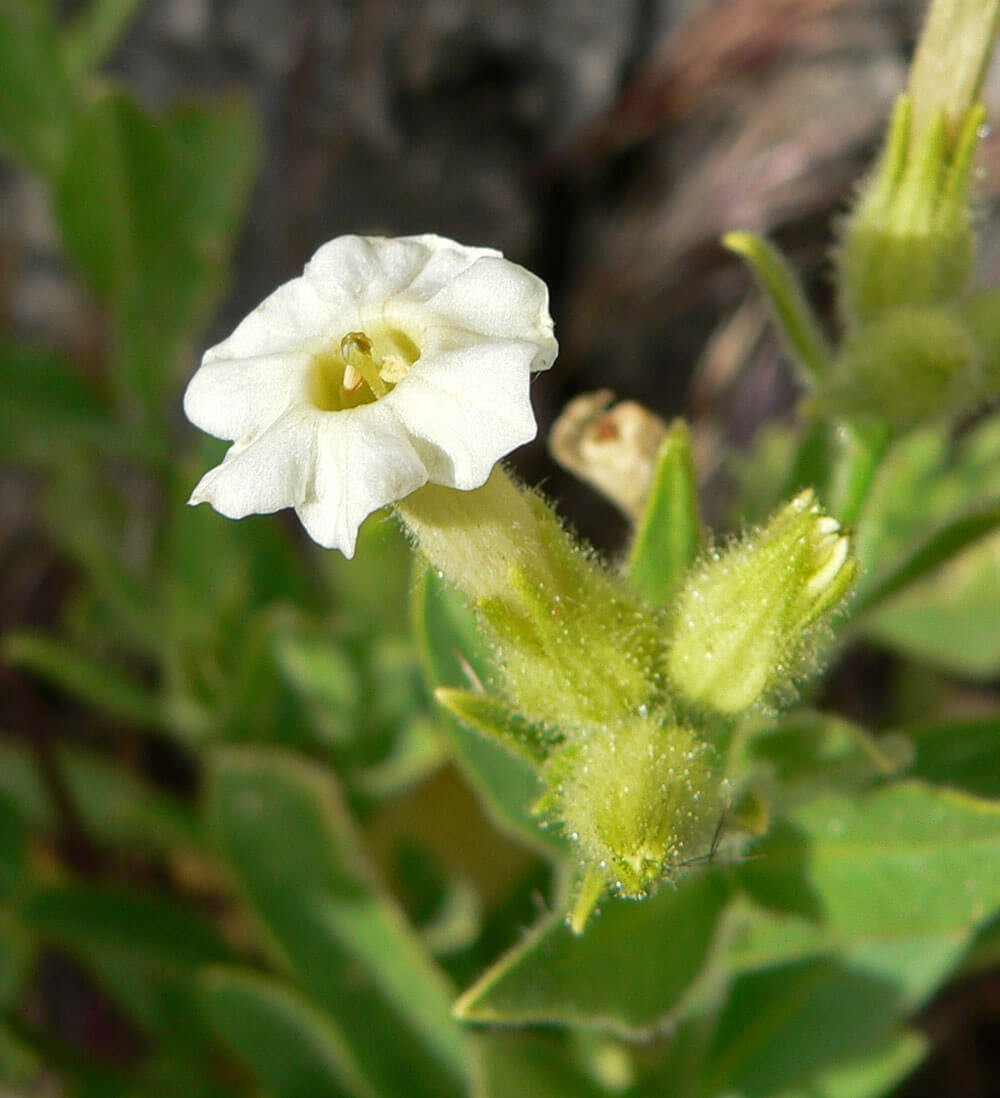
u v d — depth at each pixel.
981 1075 0.08
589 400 0.06
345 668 0.08
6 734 0.09
